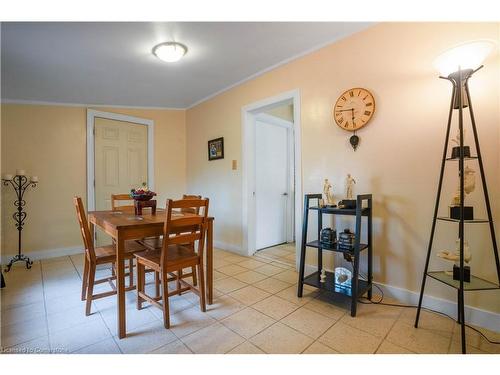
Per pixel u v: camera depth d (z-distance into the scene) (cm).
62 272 289
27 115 342
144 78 316
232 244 371
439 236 191
